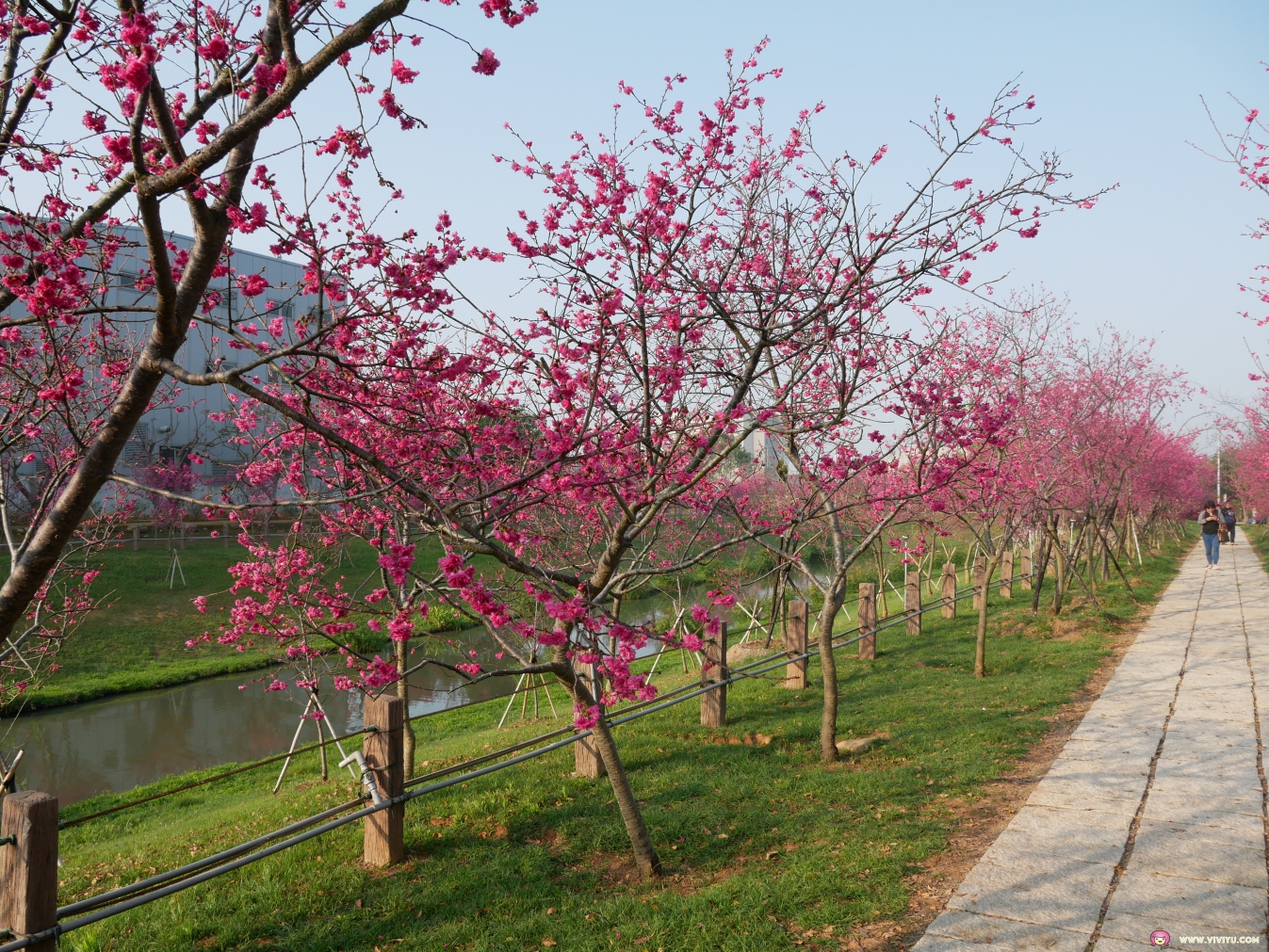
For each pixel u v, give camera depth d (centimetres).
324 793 825
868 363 562
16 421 558
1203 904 435
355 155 394
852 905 451
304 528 830
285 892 534
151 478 2312
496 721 1287
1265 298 839
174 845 741
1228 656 1042
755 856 544
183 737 1436
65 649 1845
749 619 1714
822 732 747
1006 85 525
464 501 374
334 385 521
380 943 467
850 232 605
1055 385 1445
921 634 1362
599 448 479
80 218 397
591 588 511
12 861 374
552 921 474
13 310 689
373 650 1692
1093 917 427
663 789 682
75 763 1312
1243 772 635
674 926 448
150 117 433
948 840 538
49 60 405
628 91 580
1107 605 1473
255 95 391
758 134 664
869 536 740
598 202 556
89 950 468
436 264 415
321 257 396
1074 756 700
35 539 369
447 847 597
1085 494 1517
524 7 352
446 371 441
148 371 371
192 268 383
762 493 1385
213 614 2178
